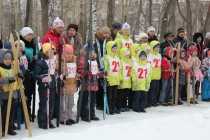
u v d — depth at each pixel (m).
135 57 12.49
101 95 12.49
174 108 13.17
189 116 12.05
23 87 10.05
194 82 13.91
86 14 29.83
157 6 36.78
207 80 14.37
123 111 12.59
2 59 9.77
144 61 12.52
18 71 9.85
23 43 10.42
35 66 10.49
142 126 10.89
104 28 12.04
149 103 13.28
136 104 12.58
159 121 11.41
